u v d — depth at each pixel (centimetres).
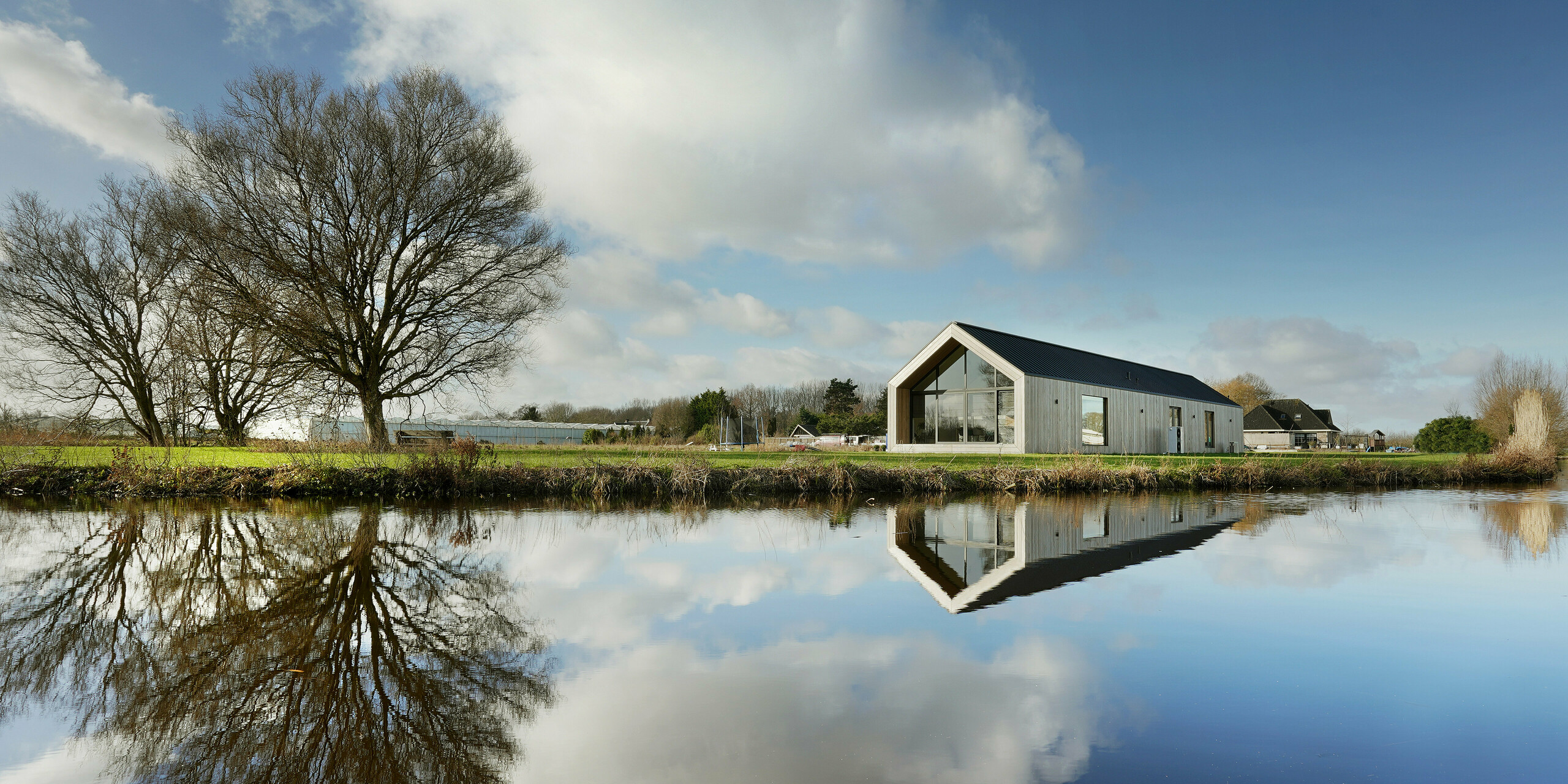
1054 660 399
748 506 1227
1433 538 862
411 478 1295
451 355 2069
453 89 1962
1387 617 493
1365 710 332
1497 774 271
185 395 1995
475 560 697
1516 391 3659
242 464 1345
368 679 374
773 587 578
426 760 284
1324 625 471
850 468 1439
